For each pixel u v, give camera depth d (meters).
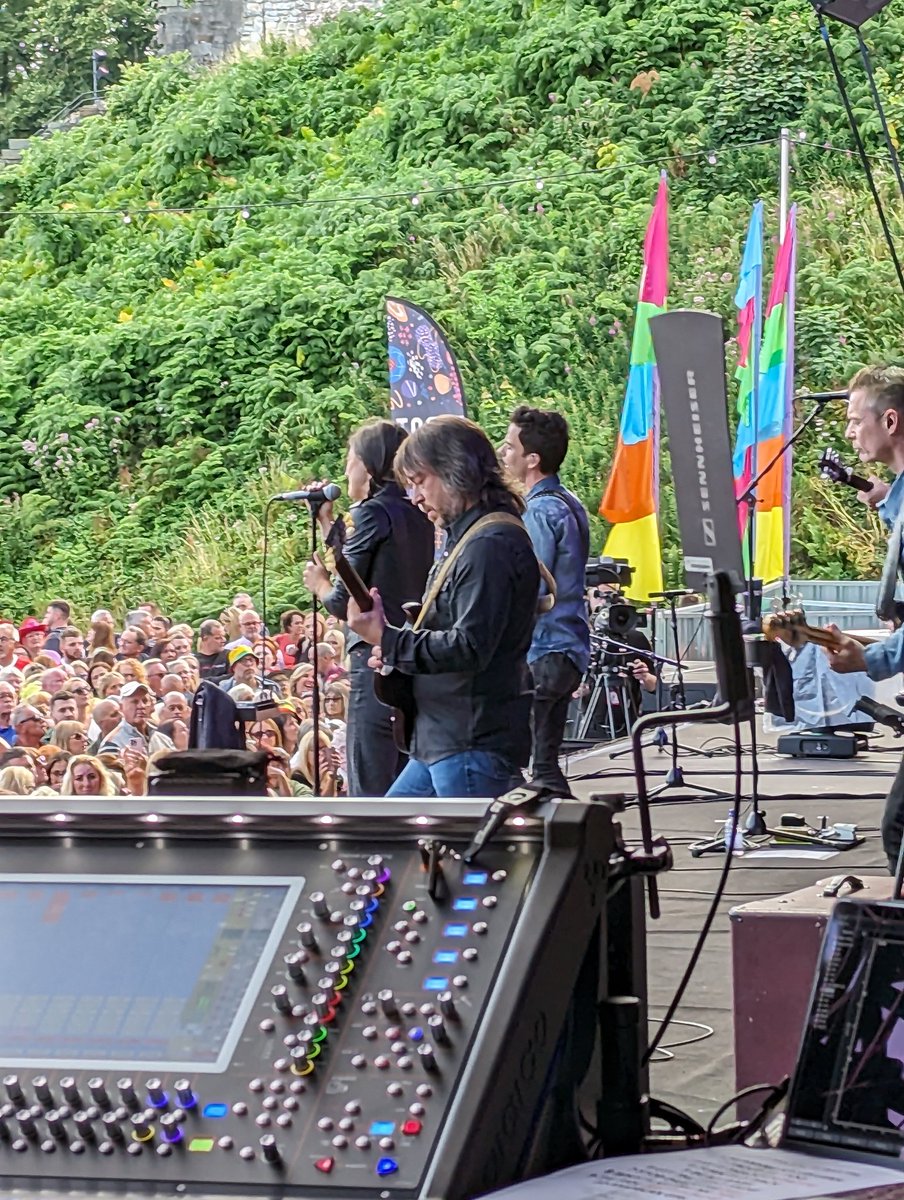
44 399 19.02
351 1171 1.25
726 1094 2.80
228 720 4.51
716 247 17.80
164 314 19.41
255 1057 1.33
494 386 16.80
